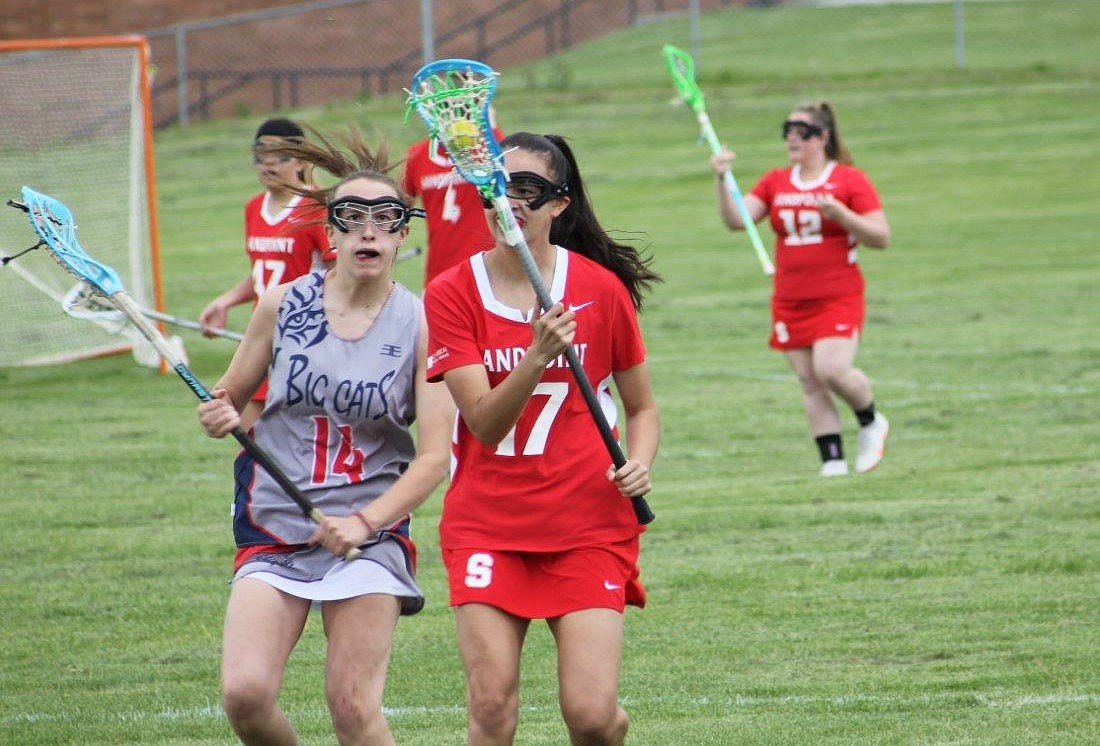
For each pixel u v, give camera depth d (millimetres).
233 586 12836
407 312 13273
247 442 12562
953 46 94062
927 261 52094
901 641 17734
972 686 16141
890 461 27562
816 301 26719
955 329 41250
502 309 12711
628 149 75000
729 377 36625
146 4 90000
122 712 15938
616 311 13031
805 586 20109
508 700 12164
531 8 98500
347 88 93312
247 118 88250
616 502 12805
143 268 40562
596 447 12805
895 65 89688
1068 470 26250
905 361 37406
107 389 36844
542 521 12578
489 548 12602
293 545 12914
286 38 92500
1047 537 21984
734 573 20766
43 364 40188
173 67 90938
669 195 66312
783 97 83625
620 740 12352
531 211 12688
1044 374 35250
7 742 15000
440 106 12078
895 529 22828
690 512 24219
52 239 13133
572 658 12211
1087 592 19438
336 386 13023
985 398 32906
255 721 12094
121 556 22281
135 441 30797
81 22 88438
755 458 28453
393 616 12703
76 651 18094
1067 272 49250
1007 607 18891
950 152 72125
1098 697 15648
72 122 40594
